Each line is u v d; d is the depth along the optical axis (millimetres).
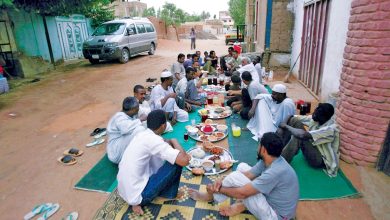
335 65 5098
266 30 9508
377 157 3312
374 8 2896
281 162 2287
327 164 3299
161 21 24891
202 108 5699
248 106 5023
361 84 3184
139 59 13570
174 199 2920
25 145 4469
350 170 3363
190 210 2768
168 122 4645
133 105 3475
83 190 3180
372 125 3219
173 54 16141
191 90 5715
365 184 3104
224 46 22156
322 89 5844
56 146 4387
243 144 4105
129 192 2643
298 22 8414
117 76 9680
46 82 9109
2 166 3828
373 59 3025
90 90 7891
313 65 6664
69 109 6266
